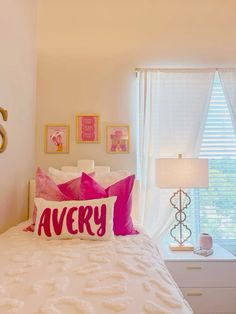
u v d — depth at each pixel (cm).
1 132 161
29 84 226
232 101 258
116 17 261
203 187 207
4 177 175
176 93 256
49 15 257
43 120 257
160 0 258
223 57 262
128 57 262
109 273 86
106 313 63
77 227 137
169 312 65
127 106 260
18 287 77
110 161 257
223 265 193
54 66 261
